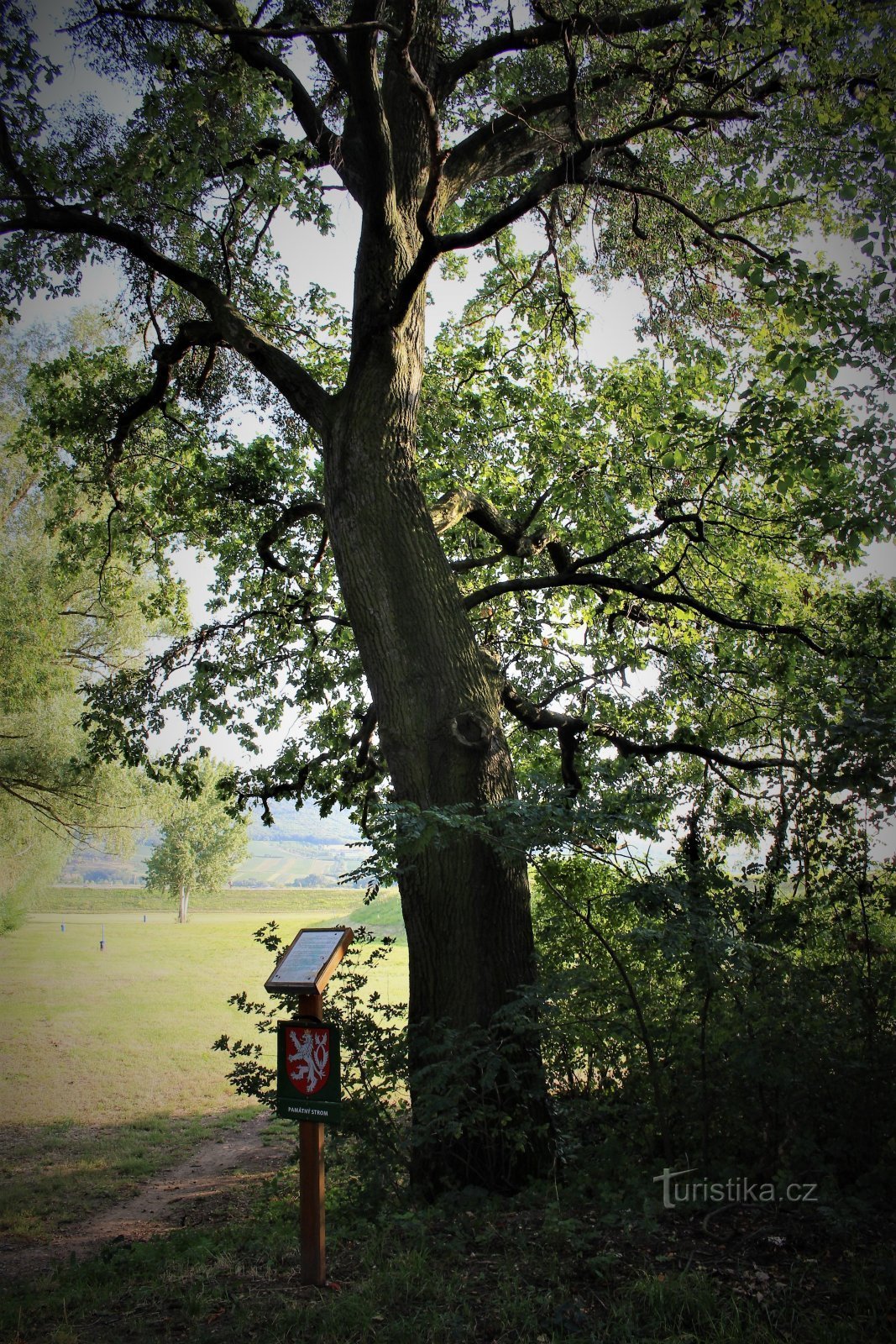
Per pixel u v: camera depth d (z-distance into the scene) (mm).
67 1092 15758
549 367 13680
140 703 12984
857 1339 3520
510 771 7680
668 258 11031
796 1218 4812
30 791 24578
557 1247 4719
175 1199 9500
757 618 11445
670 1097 5863
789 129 8328
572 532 12422
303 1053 4992
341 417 8492
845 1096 5285
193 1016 23625
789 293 8203
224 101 8969
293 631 13867
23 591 21562
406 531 8117
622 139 8164
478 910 7098
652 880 5891
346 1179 7645
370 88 7531
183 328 10750
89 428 12453
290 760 13656
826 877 6449
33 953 40469
